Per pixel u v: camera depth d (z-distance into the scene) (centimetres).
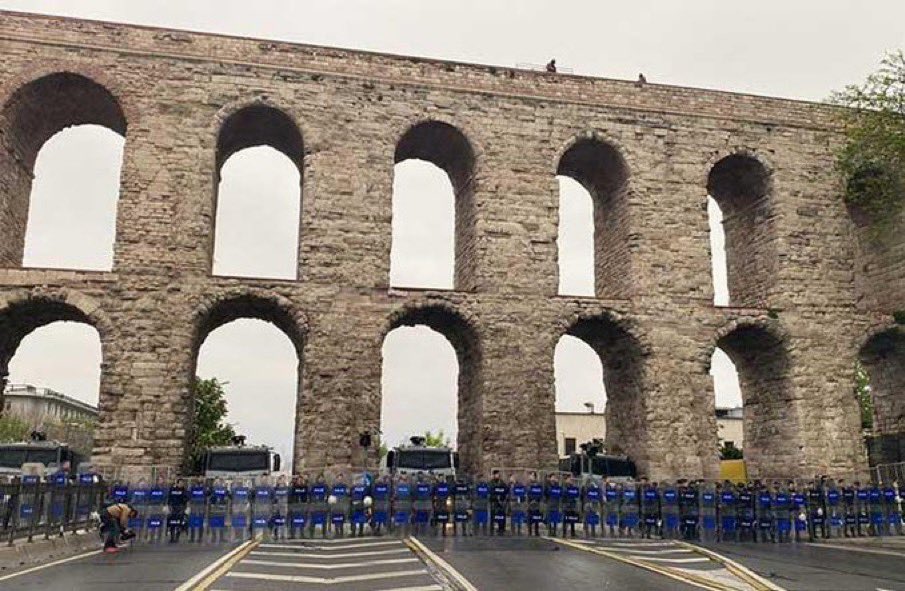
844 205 4206
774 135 4200
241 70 3725
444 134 3950
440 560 2073
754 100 4228
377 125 3794
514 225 3806
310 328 3516
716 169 4294
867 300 4306
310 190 3662
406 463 3347
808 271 4069
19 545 2092
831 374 3959
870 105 3972
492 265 3738
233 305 3612
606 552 2312
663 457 3675
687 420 3750
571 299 3775
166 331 3409
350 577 1808
